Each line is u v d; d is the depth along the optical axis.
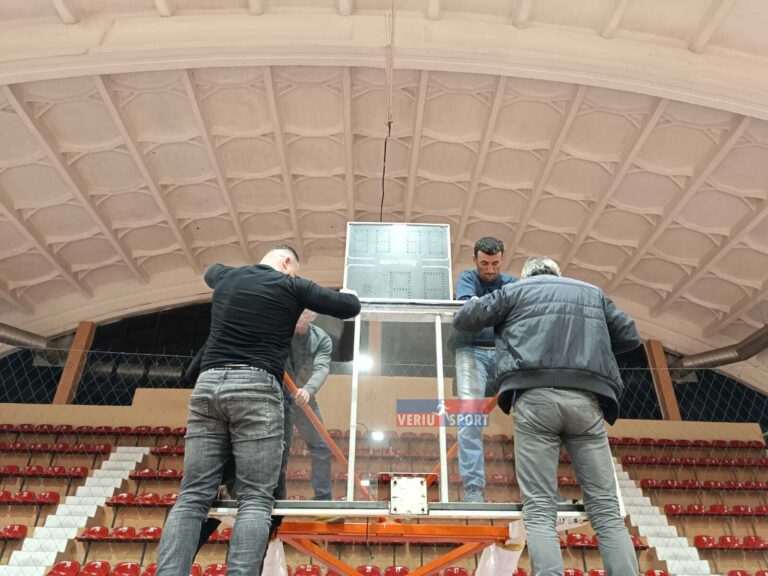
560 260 12.37
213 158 9.88
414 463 2.46
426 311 2.76
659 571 6.77
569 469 6.21
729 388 13.25
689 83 7.38
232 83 8.70
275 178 10.77
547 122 9.19
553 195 10.65
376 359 2.67
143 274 12.95
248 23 7.66
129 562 6.80
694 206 10.12
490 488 2.45
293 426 2.55
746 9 6.86
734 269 11.26
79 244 11.70
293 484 2.47
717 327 12.77
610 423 2.25
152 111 9.05
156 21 7.62
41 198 10.26
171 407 10.43
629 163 9.34
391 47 6.73
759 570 7.51
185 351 13.45
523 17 7.48
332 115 9.43
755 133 8.38
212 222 11.87
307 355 2.72
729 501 9.02
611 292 13.07
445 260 3.34
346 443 2.52
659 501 8.99
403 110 9.31
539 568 1.87
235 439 1.97
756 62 7.32
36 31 7.41
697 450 10.24
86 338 12.72
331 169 10.63
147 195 10.78
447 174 10.62
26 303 12.57
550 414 2.09
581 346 2.16
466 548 2.85
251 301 2.12
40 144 9.05
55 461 9.20
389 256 3.34
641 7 7.26
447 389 2.62
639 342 2.34
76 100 8.60
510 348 2.23
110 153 9.70
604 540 1.97
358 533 2.49
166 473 8.63
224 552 6.89
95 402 12.49
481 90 8.73
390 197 11.37
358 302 2.22
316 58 7.73
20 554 6.75
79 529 7.24
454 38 7.66
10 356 12.95
